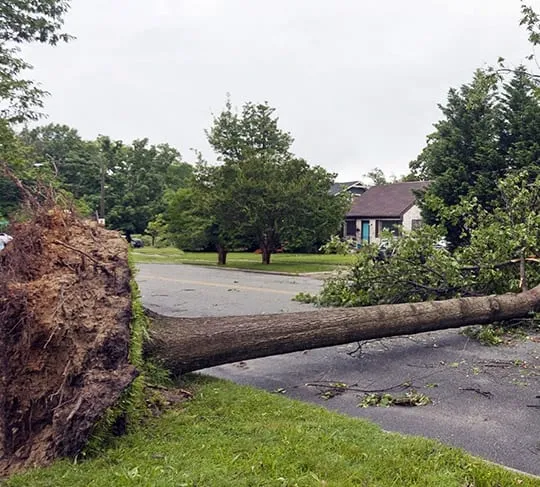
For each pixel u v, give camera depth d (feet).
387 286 23.35
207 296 34.45
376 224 107.96
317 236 64.39
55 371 9.88
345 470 8.77
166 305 30.19
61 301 10.18
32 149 45.19
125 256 12.25
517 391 14.25
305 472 8.66
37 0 51.11
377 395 14.08
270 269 58.85
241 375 16.12
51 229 12.42
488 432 11.34
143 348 12.89
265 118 70.79
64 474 8.54
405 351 18.90
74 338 9.95
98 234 13.07
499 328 21.31
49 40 53.21
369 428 10.91
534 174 52.70
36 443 9.39
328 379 15.65
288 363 17.52
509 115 58.39
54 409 9.42
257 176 61.77
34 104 51.88
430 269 22.89
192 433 10.39
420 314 17.98
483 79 41.42
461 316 18.90
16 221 12.41
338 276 25.85
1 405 9.56
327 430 10.69
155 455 9.29
